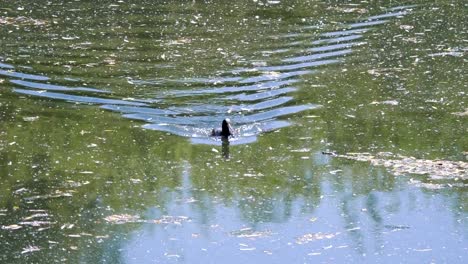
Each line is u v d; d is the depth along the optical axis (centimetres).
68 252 1404
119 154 1789
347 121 1986
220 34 2666
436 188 1647
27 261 1375
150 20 2812
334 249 1430
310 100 2117
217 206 1569
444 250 1430
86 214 1531
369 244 1447
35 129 1912
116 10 2938
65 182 1653
